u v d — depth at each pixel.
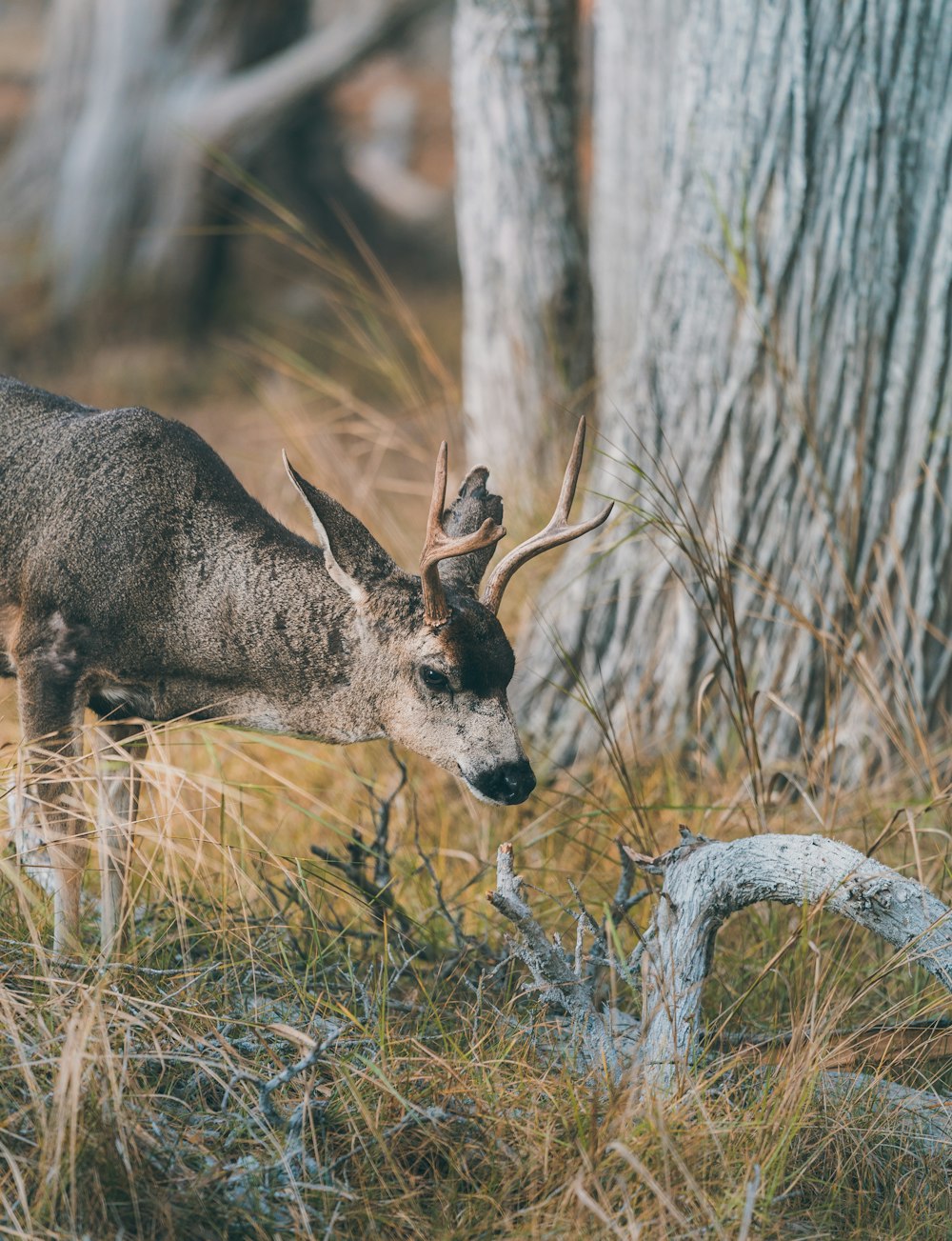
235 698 8.32
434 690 7.85
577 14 14.75
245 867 8.61
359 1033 7.12
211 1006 7.27
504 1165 6.31
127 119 26.98
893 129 10.30
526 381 14.81
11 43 49.50
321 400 21.22
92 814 8.27
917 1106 7.02
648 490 11.16
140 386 24.61
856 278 10.51
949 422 10.60
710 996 8.12
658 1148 6.19
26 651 8.17
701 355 10.89
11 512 8.27
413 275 31.09
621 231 17.36
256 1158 6.18
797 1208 6.47
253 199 28.58
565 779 11.02
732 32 10.57
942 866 8.80
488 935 8.43
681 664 10.98
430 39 50.03
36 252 27.92
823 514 10.74
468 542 7.48
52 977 6.88
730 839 9.41
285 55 27.25
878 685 10.57
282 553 8.16
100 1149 5.97
